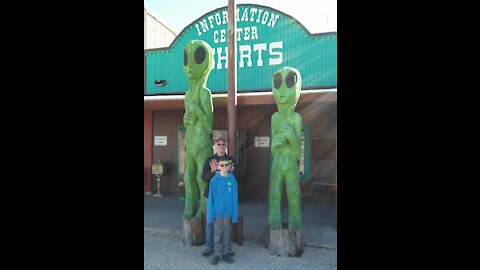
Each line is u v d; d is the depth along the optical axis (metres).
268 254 4.60
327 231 5.64
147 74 9.22
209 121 5.05
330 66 7.71
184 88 8.87
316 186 8.06
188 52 4.97
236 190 4.43
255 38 8.38
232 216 4.40
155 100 8.34
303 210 7.32
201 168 4.97
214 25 8.70
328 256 4.53
